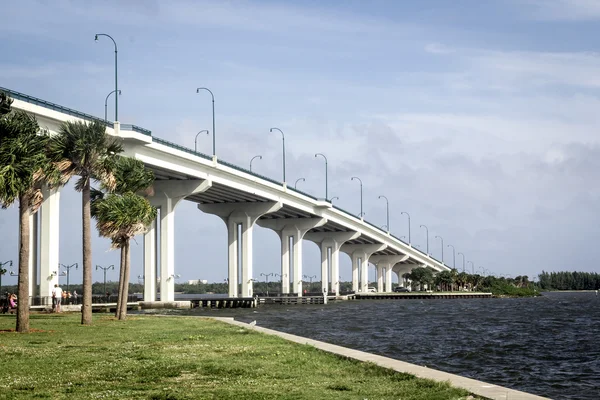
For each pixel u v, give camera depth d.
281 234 152.00
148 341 34.94
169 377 22.97
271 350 30.27
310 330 60.84
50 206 69.62
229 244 125.56
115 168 48.75
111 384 21.55
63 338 36.62
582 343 50.34
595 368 36.84
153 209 56.06
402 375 22.56
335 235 175.38
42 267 69.62
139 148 78.88
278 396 19.31
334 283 175.75
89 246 47.94
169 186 96.00
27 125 38.19
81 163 45.34
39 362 26.62
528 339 53.88
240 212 124.75
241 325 47.53
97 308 86.50
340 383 21.52
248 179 109.44
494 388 19.80
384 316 88.38
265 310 104.62
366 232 182.38
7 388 20.77
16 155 36.53
